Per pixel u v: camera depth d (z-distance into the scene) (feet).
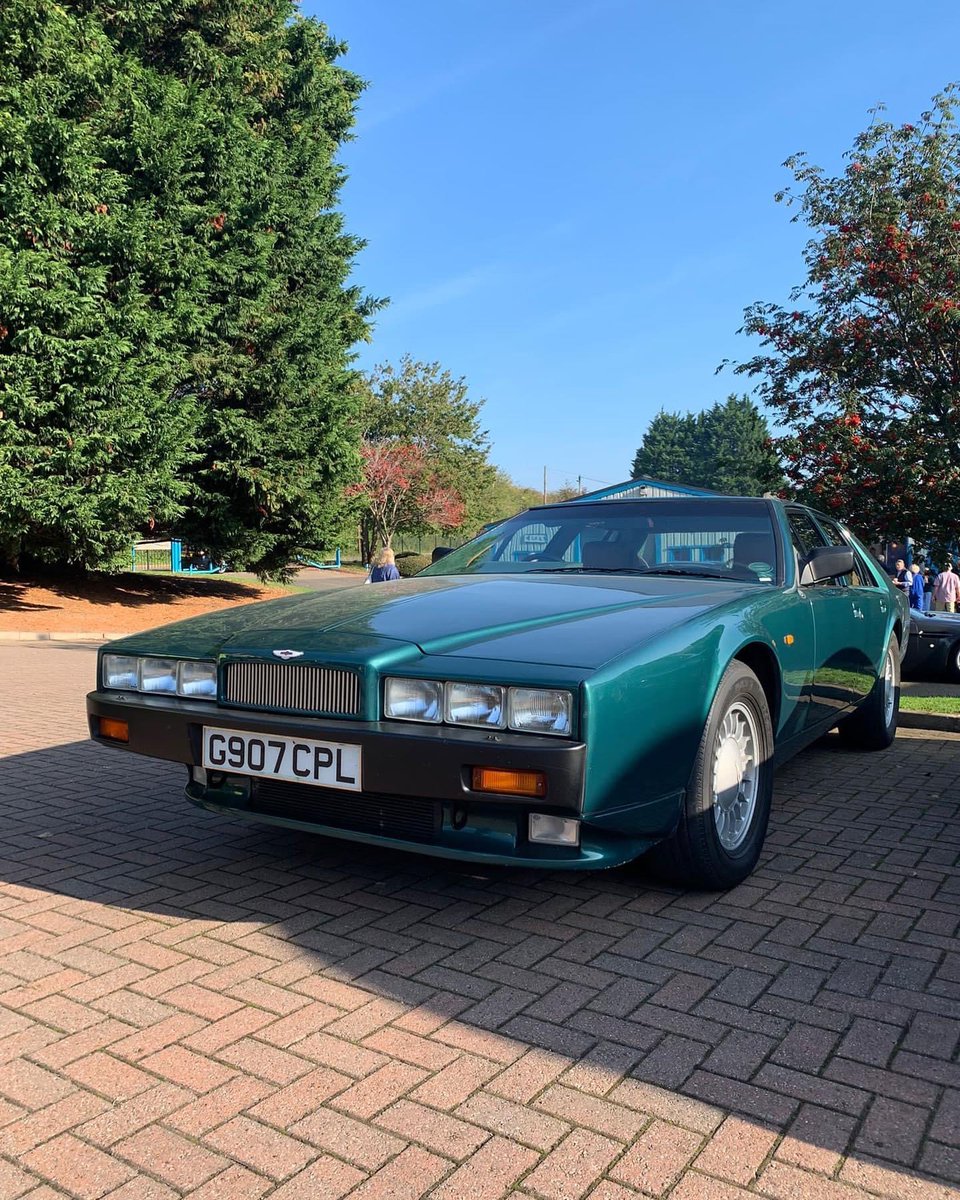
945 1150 6.00
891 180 29.01
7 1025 7.66
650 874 10.54
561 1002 7.99
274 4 71.05
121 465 52.47
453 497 156.46
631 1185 5.66
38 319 47.09
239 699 9.74
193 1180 5.74
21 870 11.44
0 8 48.47
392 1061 7.06
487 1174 5.76
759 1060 7.07
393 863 11.62
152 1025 7.63
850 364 28.81
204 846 12.38
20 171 48.39
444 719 8.62
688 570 13.19
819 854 12.01
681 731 9.34
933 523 27.63
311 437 66.90
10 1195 5.62
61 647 44.37
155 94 56.59
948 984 8.34
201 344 61.52
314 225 70.95
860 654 16.15
